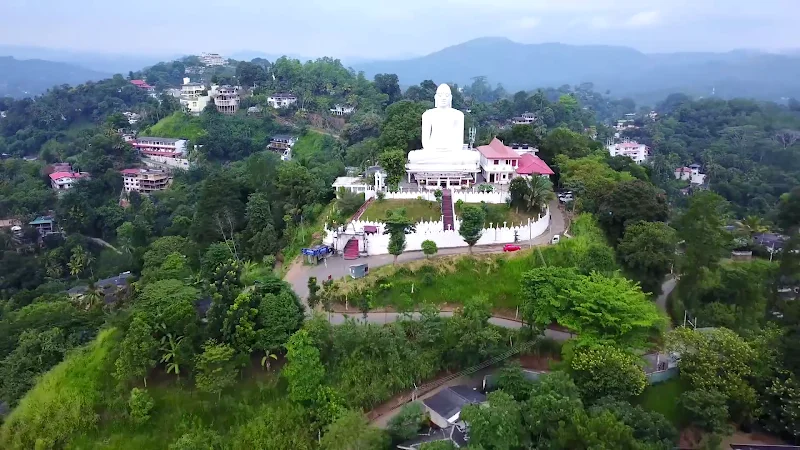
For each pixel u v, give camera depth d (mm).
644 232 86188
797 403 62062
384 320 74938
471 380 71250
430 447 55406
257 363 66562
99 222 179375
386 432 61250
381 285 78875
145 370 62406
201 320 67000
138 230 151125
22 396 71875
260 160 129750
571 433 55406
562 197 113938
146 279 92562
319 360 64188
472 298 77500
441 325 72062
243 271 81500
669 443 57625
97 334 80500
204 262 91625
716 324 82875
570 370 67250
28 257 159375
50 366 77938
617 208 94812
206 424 61531
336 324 71438
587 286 71375
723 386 64938
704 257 88375
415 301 79062
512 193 97062
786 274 88250
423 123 117750
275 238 98188
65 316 91562
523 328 74188
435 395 67250
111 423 62062
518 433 58000
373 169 117438
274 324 65812
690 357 68812
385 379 67062
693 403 63344
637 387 63406
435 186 109625
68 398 63656
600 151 139500
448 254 86438
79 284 140750
